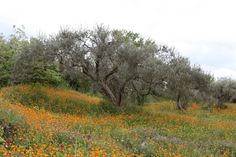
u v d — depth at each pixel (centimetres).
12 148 1002
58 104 2203
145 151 1275
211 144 1515
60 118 1664
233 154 1438
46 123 1348
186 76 2270
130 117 2075
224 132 1894
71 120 1645
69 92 2814
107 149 1145
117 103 2417
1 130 1113
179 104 3111
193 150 1339
